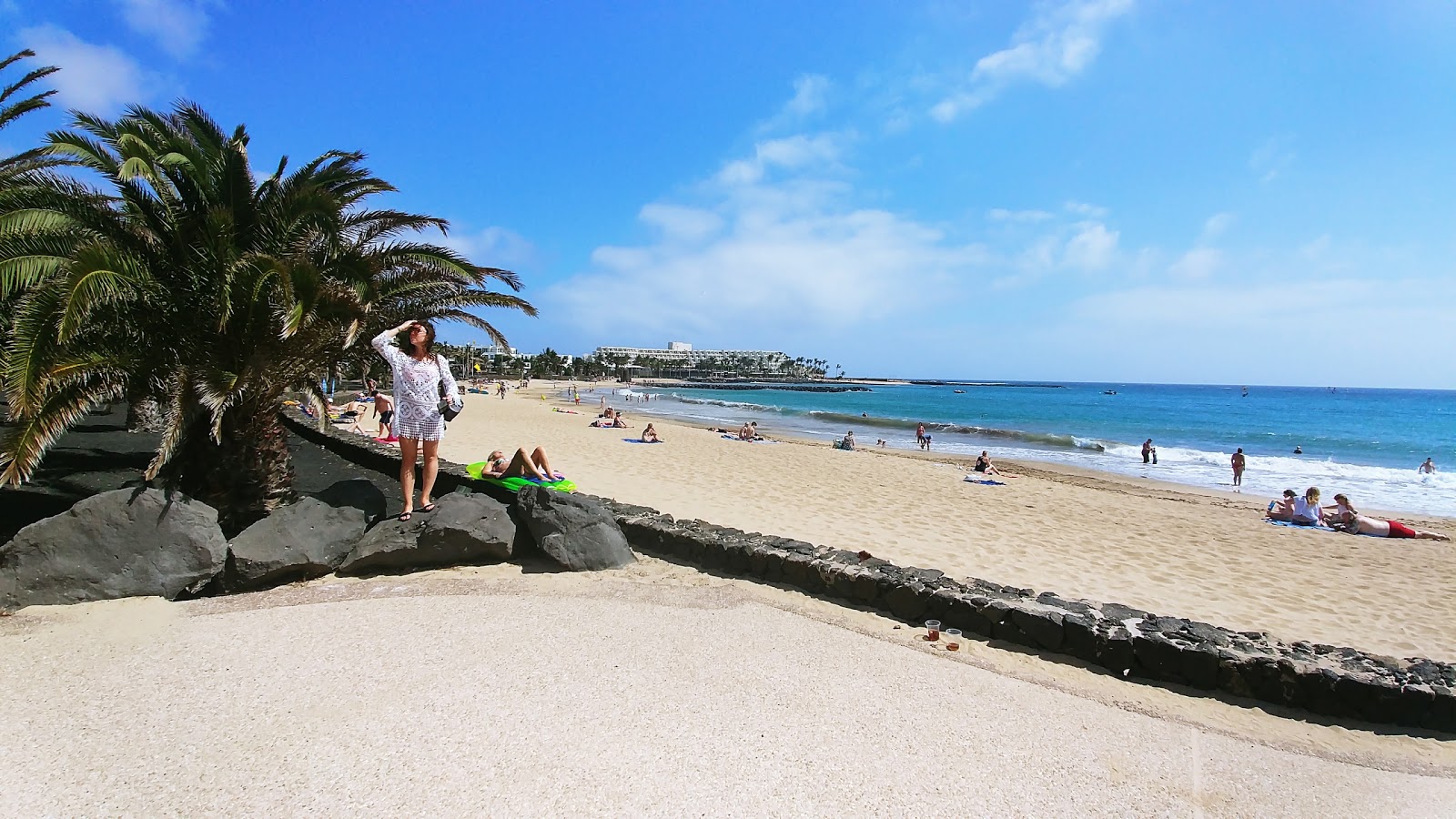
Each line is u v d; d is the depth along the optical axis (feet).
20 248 17.47
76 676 12.37
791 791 9.52
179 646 13.88
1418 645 20.56
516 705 11.60
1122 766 10.96
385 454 38.93
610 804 8.97
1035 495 48.52
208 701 11.52
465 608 16.58
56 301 16.44
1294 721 13.58
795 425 137.90
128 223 20.08
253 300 19.39
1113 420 175.42
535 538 20.90
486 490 25.54
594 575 19.93
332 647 13.96
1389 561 32.78
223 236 20.06
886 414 195.42
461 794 9.05
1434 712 13.44
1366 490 64.80
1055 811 9.55
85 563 16.22
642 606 17.26
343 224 23.16
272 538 18.52
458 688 12.19
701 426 117.19
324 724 10.78
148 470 17.39
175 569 16.94
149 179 19.24
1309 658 14.67
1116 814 9.61
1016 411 217.36
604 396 272.92
